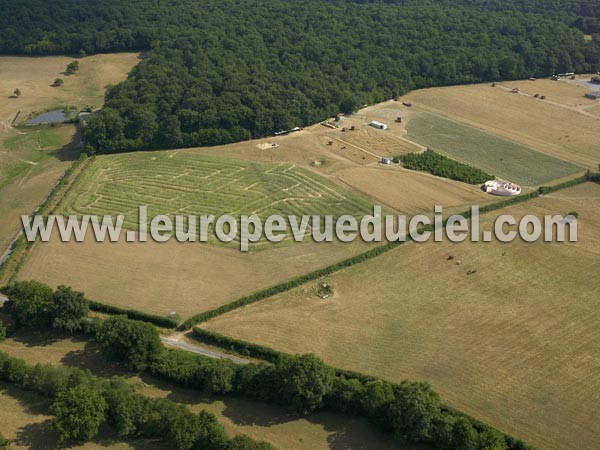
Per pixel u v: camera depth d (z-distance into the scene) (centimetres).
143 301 11344
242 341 10181
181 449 8100
